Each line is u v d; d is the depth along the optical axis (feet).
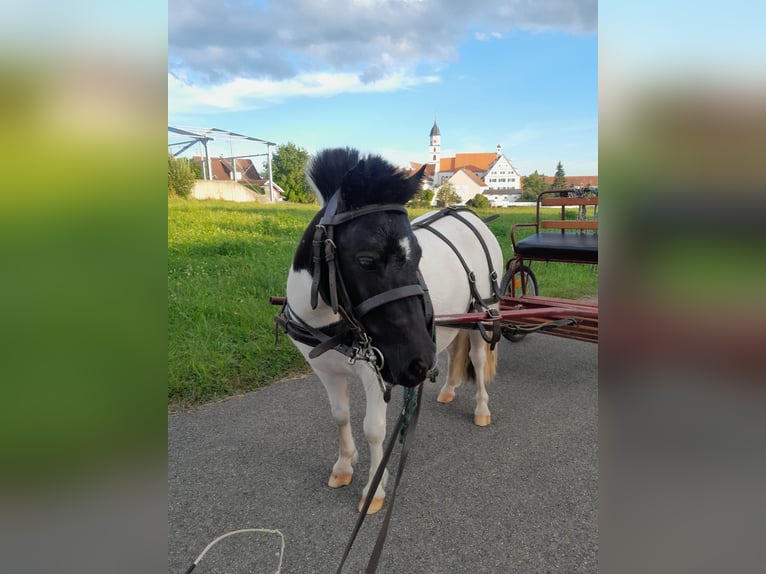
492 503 9.19
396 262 6.44
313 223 7.61
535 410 13.23
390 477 10.07
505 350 18.56
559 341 19.77
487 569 7.61
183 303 18.93
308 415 12.92
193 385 14.26
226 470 10.39
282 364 16.07
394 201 6.67
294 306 7.99
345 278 6.64
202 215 38.37
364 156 7.78
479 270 11.68
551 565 7.66
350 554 7.98
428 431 12.06
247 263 25.09
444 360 17.61
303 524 8.71
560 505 9.11
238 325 17.99
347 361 8.22
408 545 8.14
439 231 11.44
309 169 7.96
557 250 15.58
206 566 7.74
